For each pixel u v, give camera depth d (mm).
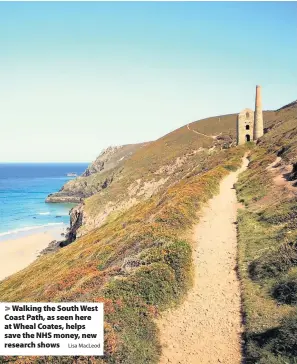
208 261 21078
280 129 79688
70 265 29750
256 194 35375
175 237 22438
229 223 28688
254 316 14352
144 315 15180
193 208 31234
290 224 22359
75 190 162500
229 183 46469
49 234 96938
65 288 20984
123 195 93188
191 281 18422
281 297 14922
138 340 13297
